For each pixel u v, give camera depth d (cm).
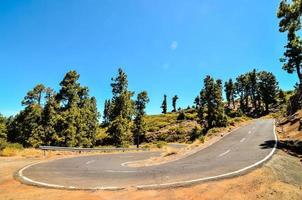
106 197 984
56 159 2486
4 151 2639
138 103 9969
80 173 1541
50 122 5803
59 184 1198
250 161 1720
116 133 6612
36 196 1003
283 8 2798
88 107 7194
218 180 1191
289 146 2608
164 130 9719
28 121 6041
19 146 3052
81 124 6075
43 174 1488
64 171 1628
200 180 1191
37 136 5753
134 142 9238
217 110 8612
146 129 9188
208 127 8738
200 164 1772
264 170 1397
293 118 5144
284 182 1228
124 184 1181
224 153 2352
